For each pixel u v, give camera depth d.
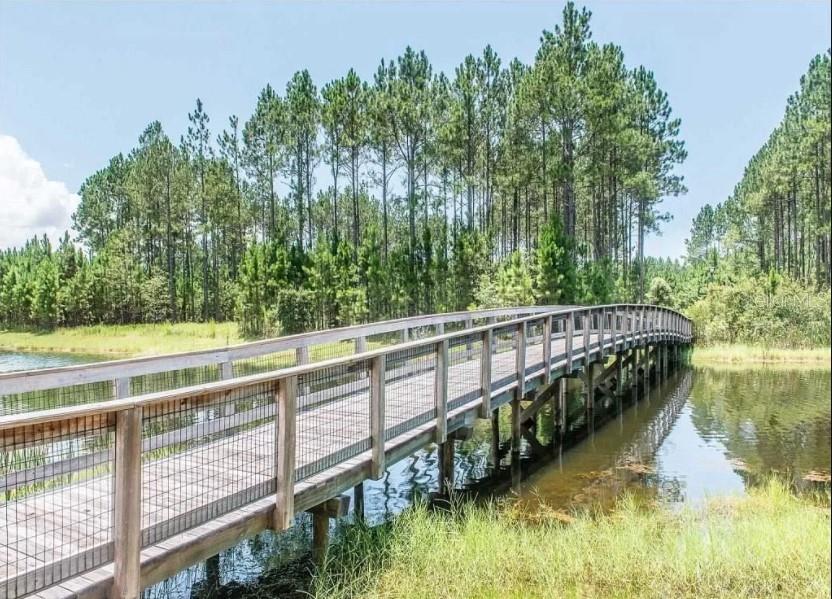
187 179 40.41
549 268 22.92
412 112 30.16
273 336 26.78
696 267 42.69
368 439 4.93
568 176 26.78
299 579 4.56
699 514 5.89
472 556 4.60
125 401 2.82
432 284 26.56
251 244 30.98
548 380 9.09
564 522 5.78
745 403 12.72
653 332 16.17
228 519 3.62
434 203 35.28
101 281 36.91
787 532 4.81
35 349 29.17
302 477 4.26
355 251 28.75
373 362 4.94
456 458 8.47
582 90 25.55
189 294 40.88
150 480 3.88
